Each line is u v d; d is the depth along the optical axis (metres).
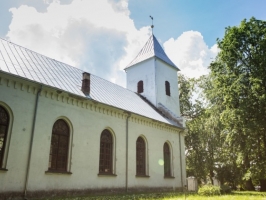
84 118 18.70
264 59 22.98
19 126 14.59
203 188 20.73
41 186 14.89
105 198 15.83
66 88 18.23
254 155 26.27
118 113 21.78
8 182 13.46
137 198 16.48
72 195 16.48
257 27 24.27
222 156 36.22
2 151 13.77
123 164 21.12
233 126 26.17
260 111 22.56
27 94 15.42
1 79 14.25
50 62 20.98
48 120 16.19
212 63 27.67
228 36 25.16
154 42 36.44
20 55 18.28
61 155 16.78
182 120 29.69
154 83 32.34
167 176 26.28
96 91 22.05
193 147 41.38
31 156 14.74
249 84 24.16
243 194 21.72
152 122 25.42
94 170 18.42
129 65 36.19
